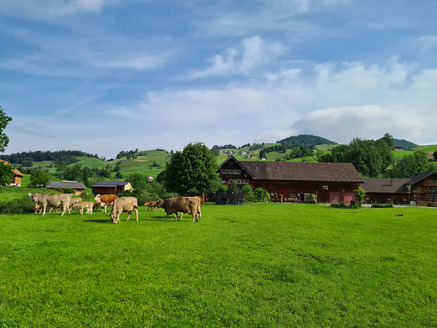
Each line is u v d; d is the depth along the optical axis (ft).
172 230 56.34
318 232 61.31
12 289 26.03
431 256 43.45
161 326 21.58
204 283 29.04
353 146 572.51
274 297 27.20
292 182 261.44
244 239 49.90
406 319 24.68
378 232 65.31
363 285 31.07
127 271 31.22
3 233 49.11
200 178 188.44
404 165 425.28
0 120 130.62
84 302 24.34
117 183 355.56
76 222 64.64
